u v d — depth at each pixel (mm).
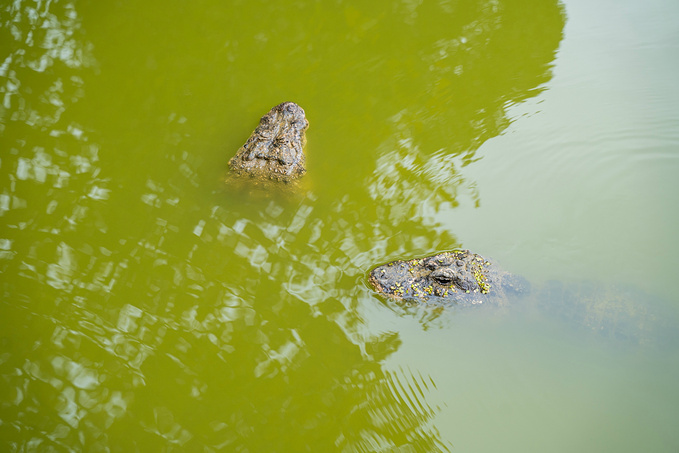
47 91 3404
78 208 3125
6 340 2887
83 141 3277
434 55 3549
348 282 3020
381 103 3408
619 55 3574
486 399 2854
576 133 3350
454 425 2812
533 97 3441
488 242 3109
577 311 2988
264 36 3598
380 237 3104
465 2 3742
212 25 3637
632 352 2928
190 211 3133
